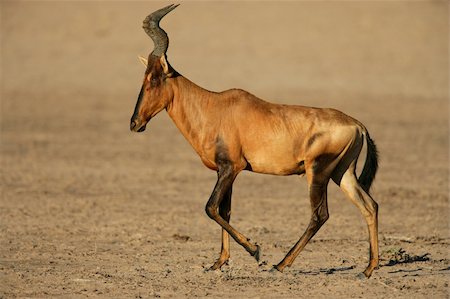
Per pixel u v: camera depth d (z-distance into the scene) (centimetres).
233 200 6744
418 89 15800
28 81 16438
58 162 8819
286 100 14525
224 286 3772
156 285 3794
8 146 9975
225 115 3947
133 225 5541
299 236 5231
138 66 17525
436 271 4153
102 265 4266
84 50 18500
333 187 7494
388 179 7900
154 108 4006
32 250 4653
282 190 7319
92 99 14912
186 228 5478
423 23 19725
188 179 7875
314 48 18338
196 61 17500
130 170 8375
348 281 3869
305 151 3900
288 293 3653
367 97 15025
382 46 18512
